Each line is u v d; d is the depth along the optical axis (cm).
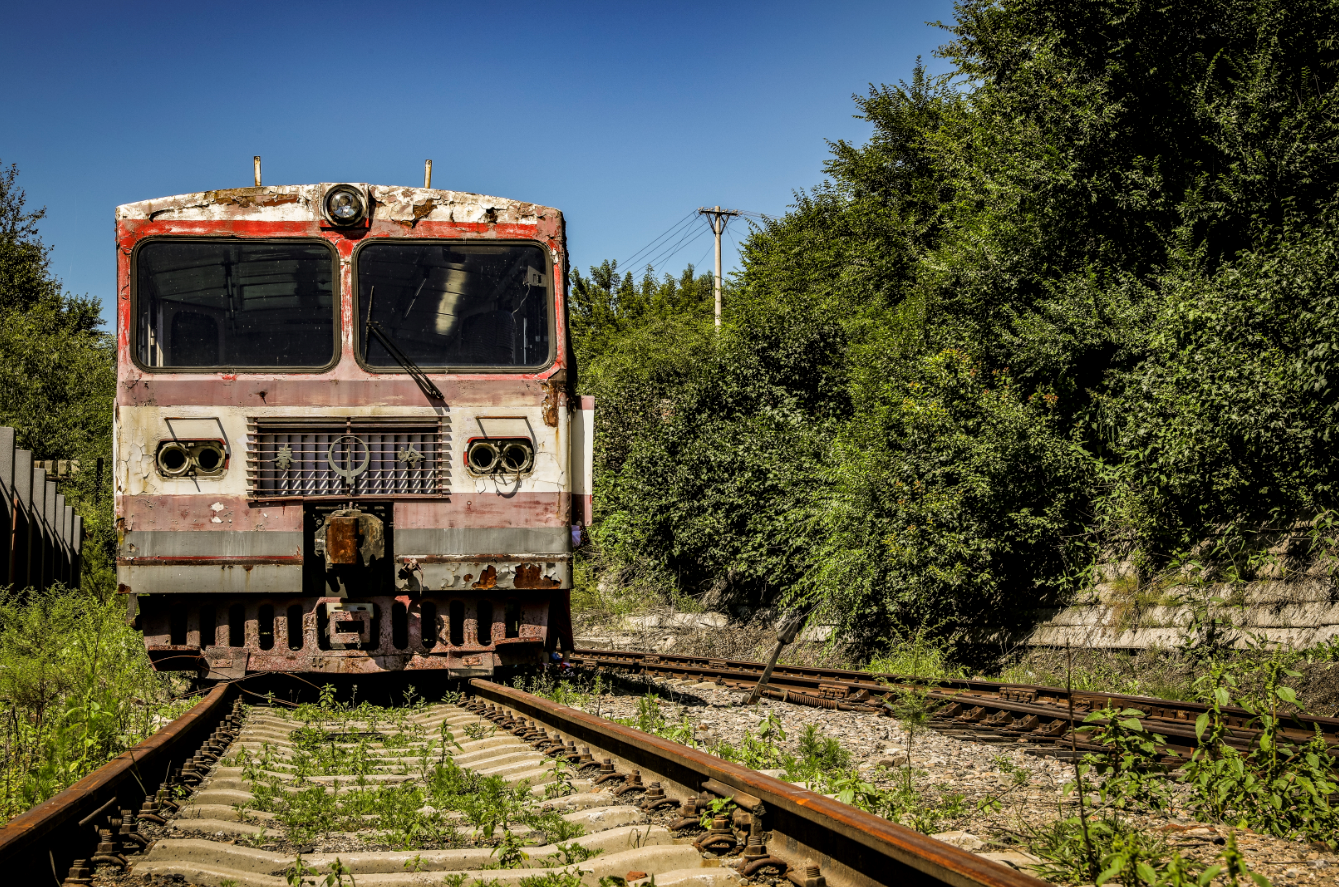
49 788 474
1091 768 609
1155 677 1033
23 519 1302
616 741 545
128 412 784
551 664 888
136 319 796
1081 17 1476
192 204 815
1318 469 979
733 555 1939
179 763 545
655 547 2170
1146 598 1131
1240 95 1334
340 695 903
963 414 1388
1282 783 445
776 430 1970
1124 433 1175
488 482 816
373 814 459
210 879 356
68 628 916
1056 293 1423
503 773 529
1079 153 1450
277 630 800
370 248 827
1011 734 748
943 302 1625
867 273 2517
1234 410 1010
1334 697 831
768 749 638
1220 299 1103
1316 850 411
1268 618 979
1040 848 403
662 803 444
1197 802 482
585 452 855
